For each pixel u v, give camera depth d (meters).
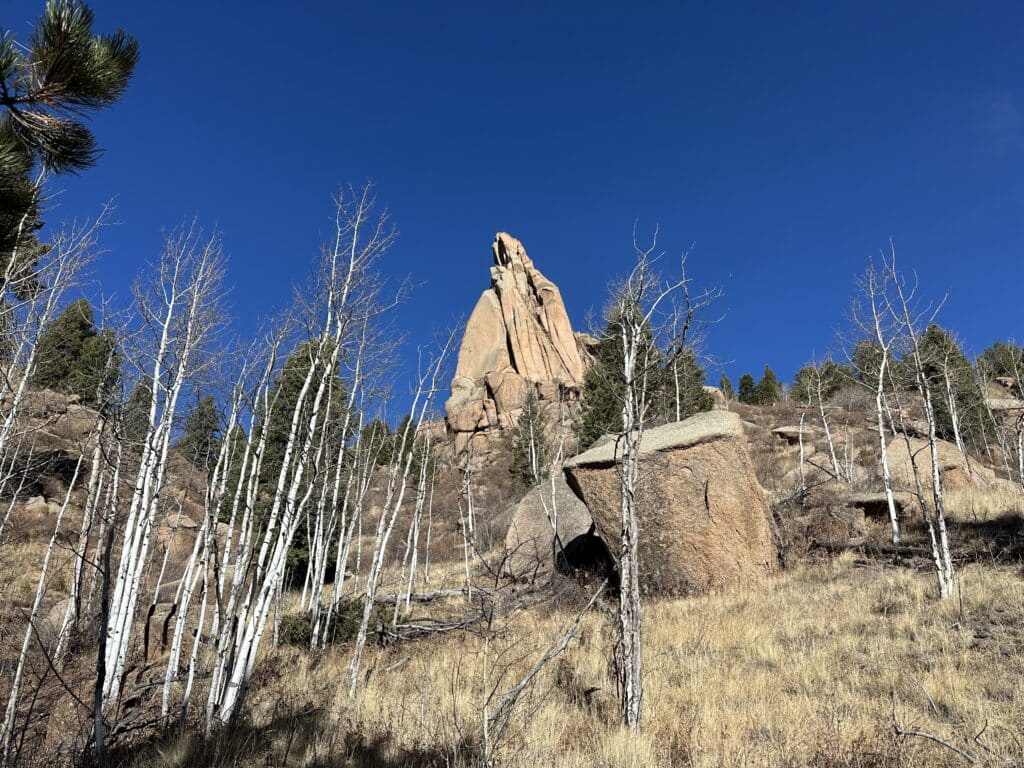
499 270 65.94
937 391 29.64
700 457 16.78
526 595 17.09
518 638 12.31
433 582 22.73
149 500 12.68
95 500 15.68
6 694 10.69
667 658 10.71
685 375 19.47
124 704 10.63
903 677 8.80
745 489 16.88
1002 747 6.43
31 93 3.89
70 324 14.59
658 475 16.52
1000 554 15.07
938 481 13.22
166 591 20.78
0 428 13.67
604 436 19.17
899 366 17.67
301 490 16.50
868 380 22.36
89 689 11.45
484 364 59.34
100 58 3.88
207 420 14.32
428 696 9.41
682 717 7.88
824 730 7.00
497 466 41.88
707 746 6.93
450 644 13.59
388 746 7.36
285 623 16.38
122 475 15.30
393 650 14.19
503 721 7.28
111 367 13.22
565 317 60.41
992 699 8.02
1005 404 34.97
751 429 41.53
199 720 9.19
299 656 14.07
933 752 6.49
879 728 6.84
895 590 13.62
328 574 26.56
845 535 19.30
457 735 6.94
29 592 19.06
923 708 7.92
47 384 15.34
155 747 7.72
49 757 7.50
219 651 8.89
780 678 9.27
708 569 16.28
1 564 20.05
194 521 25.58
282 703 9.66
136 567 13.95
